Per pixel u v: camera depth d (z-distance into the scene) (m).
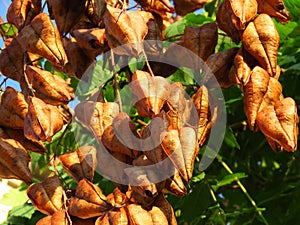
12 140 0.85
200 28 0.88
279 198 1.16
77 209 0.80
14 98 0.85
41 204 0.82
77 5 0.86
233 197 1.21
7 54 0.86
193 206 1.09
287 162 1.21
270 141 0.81
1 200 1.22
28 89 0.85
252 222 1.13
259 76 0.82
